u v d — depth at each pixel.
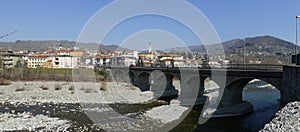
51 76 81.50
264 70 35.19
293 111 22.84
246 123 32.03
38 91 60.66
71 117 34.38
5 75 80.62
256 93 63.41
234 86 39.53
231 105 38.72
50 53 138.38
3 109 40.34
